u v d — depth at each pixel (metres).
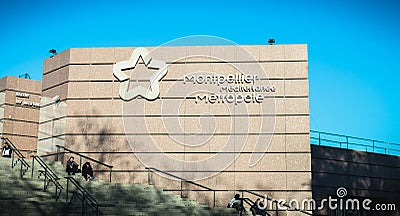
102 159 28.02
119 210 20.48
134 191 24.53
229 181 27.38
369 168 35.66
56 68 30.14
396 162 37.62
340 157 34.03
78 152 28.20
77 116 28.73
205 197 27.12
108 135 28.30
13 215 18.00
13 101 34.12
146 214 20.88
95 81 29.03
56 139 28.91
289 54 28.58
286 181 27.30
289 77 28.34
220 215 22.88
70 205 20.05
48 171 23.50
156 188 25.64
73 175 24.91
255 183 27.30
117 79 28.89
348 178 34.12
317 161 32.72
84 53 29.44
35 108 34.84
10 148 26.06
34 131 34.50
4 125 33.44
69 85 29.12
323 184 32.69
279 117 27.97
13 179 21.50
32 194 20.61
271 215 26.84
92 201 20.64
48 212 18.95
